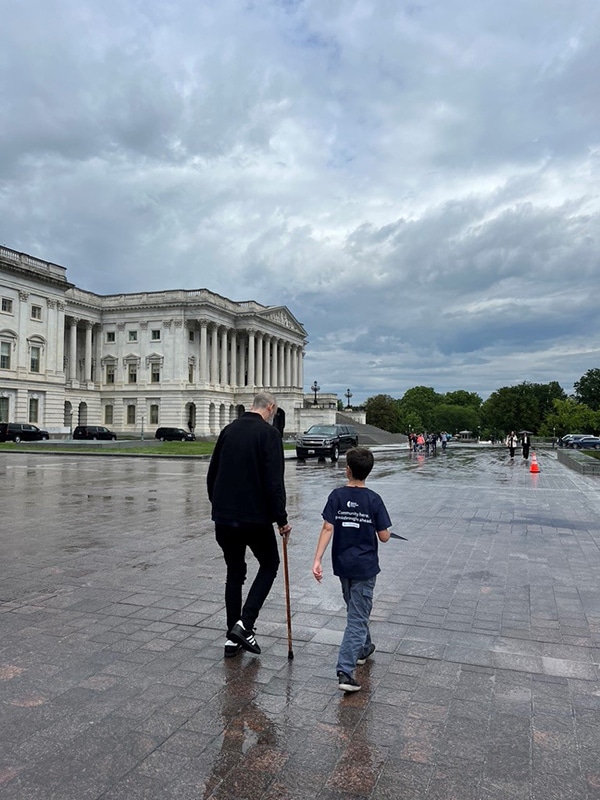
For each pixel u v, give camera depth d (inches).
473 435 6786.4
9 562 398.3
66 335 3668.8
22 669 226.7
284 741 178.7
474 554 433.1
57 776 160.4
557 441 3506.4
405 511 647.8
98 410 3676.2
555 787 158.1
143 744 176.1
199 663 233.8
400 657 243.1
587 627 280.7
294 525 553.9
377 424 5285.4
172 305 3548.2
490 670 231.3
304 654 244.2
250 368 3880.4
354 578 219.1
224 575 365.1
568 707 201.9
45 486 880.9
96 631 267.7
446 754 172.9
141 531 514.0
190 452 1866.4
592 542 479.5
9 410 2785.4
